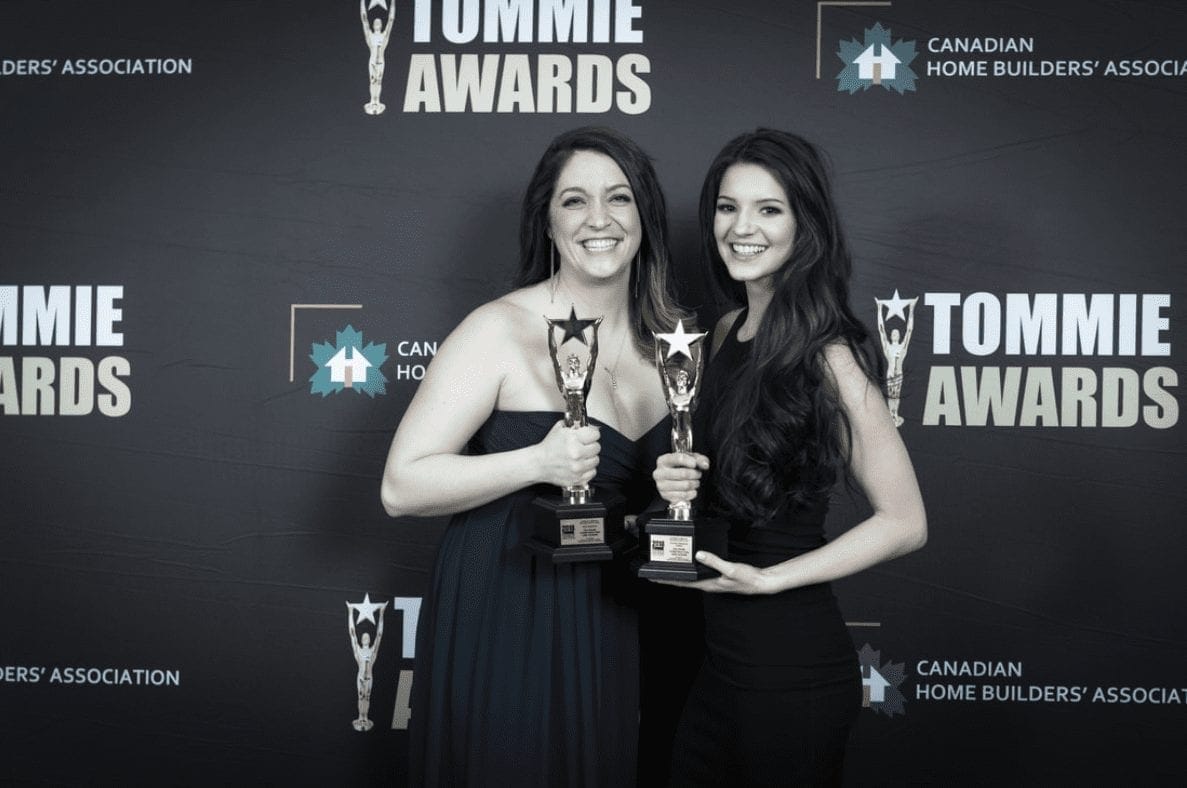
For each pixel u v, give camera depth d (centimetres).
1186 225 247
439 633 200
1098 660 250
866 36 249
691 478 179
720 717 184
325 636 257
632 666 200
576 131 206
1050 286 249
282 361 256
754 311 196
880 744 252
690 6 251
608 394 203
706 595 189
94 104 257
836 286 187
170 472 257
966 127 249
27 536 258
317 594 257
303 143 255
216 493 257
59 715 258
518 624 197
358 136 255
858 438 183
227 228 256
